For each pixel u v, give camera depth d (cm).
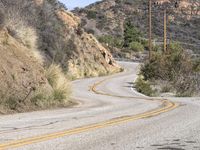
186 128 1133
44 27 4466
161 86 4316
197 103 2084
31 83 1930
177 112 1569
